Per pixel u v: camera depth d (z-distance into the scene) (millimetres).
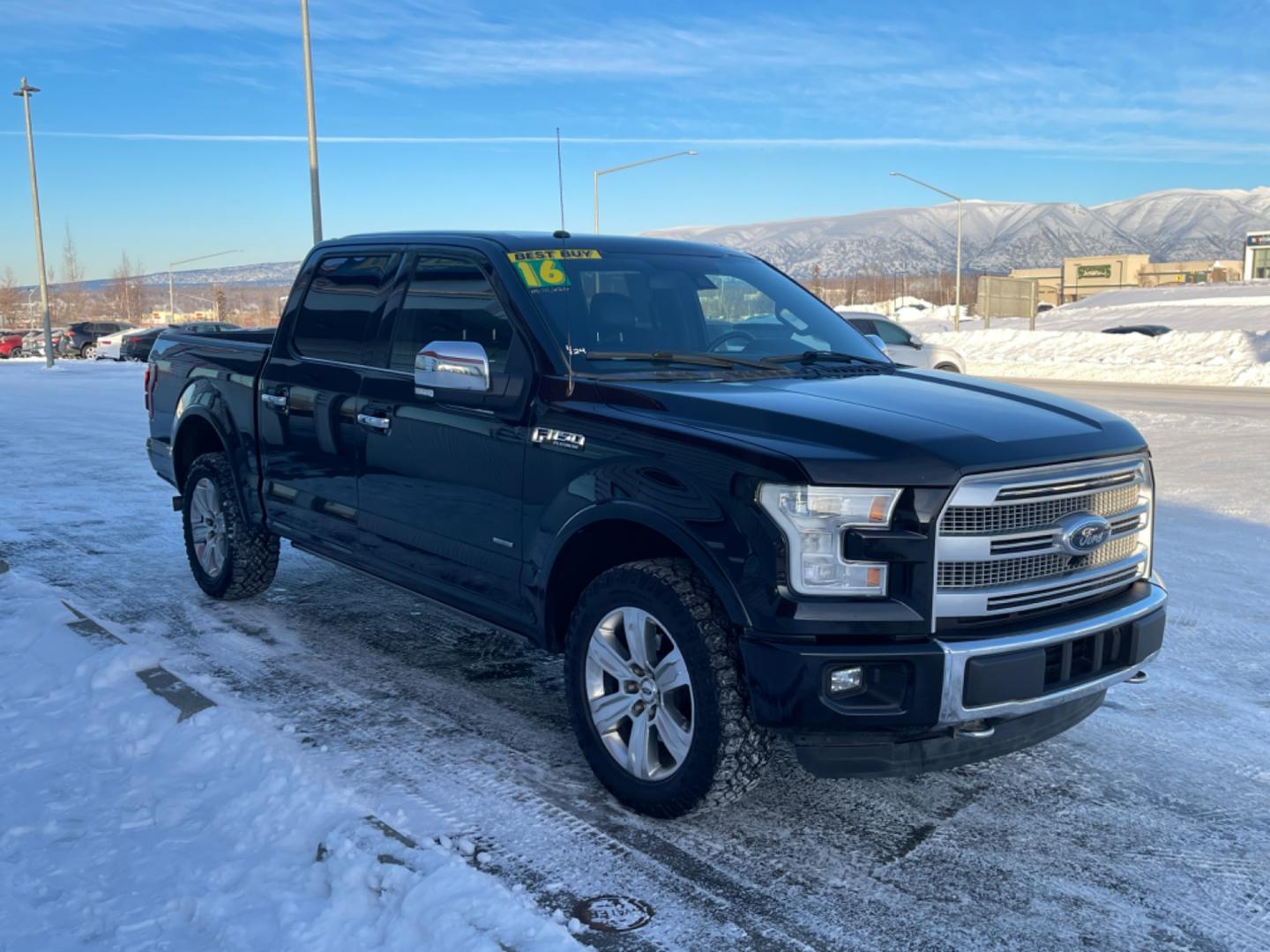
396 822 3623
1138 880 3373
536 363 4145
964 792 3975
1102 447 3600
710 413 3635
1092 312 66875
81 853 3430
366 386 4949
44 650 5297
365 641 5621
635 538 3844
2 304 112062
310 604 6289
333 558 5316
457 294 4621
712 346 4609
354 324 5191
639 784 3697
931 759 3389
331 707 4684
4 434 14883
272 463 5699
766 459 3277
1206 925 3133
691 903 3205
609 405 3879
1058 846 3580
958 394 4004
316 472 5340
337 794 3797
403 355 4840
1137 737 4469
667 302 4660
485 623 4457
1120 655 3625
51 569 6988
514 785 3951
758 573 3270
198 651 5383
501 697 4852
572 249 4652
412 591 4801
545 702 4809
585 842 3553
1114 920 3146
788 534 3244
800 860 3465
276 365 5637
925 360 18703
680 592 3490
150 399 7039
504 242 4559
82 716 4535
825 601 3250
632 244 4926
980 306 40875
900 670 3240
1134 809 3848
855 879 3359
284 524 5676
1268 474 11180
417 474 4648
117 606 6168
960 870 3420
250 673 5082
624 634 3809
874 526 3238
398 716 4598
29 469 11422
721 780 3457
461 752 4238
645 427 3672
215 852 3443
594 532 3887
